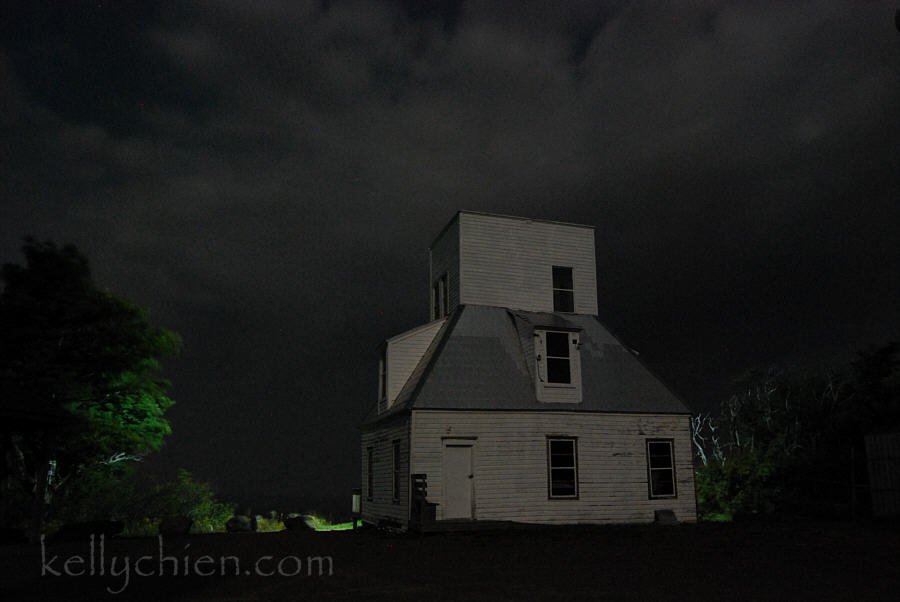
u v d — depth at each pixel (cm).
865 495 2469
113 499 2623
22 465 2250
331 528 2897
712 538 1692
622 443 2222
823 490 2625
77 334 2220
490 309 2439
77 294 2241
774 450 2823
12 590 1022
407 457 2039
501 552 1474
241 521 2806
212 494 3039
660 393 2331
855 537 1691
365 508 2623
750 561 1289
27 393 1822
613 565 1250
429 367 2155
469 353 2238
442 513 1997
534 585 1034
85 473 2416
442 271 2678
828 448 2788
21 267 2248
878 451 2281
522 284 2520
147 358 2345
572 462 2172
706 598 920
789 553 1400
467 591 987
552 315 2500
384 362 2503
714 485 2761
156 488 2838
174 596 962
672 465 2259
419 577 1130
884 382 2859
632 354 2456
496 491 2056
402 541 1758
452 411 2069
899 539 1644
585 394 2244
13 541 1834
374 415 2550
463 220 2503
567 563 1284
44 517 2278
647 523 2158
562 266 2598
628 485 2192
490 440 2089
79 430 2059
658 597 929
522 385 2203
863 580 1067
